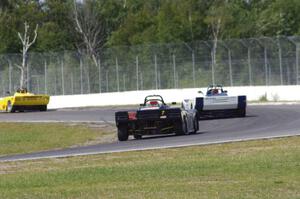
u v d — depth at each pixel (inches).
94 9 7800.2
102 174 1424.7
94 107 4768.7
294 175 1274.6
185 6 6894.7
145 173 1407.5
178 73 4835.1
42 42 7367.1
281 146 1815.9
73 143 2628.0
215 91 3260.3
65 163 1691.7
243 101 3198.8
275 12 7032.5
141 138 2472.9
